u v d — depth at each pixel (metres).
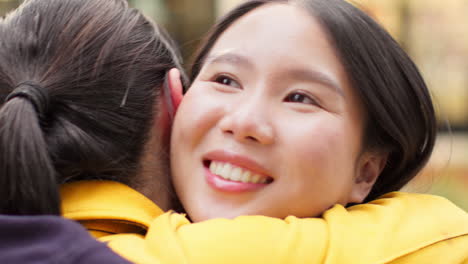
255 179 0.74
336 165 0.74
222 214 0.74
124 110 0.73
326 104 0.74
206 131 0.75
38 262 0.60
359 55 0.76
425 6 3.08
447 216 0.76
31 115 0.67
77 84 0.71
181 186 0.76
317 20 0.76
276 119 0.73
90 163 0.71
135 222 0.71
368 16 0.79
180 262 0.66
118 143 0.72
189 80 0.85
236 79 0.75
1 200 0.66
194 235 0.69
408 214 0.76
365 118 0.77
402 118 0.79
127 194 0.72
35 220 0.62
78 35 0.73
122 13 0.77
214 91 0.76
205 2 3.12
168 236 0.68
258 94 0.74
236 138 0.73
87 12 0.75
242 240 0.68
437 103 0.91
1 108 0.68
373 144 0.79
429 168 0.96
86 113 0.71
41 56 0.71
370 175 0.80
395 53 0.80
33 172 0.66
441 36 3.13
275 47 0.74
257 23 0.76
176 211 0.80
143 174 0.76
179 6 3.10
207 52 0.82
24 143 0.66
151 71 0.77
